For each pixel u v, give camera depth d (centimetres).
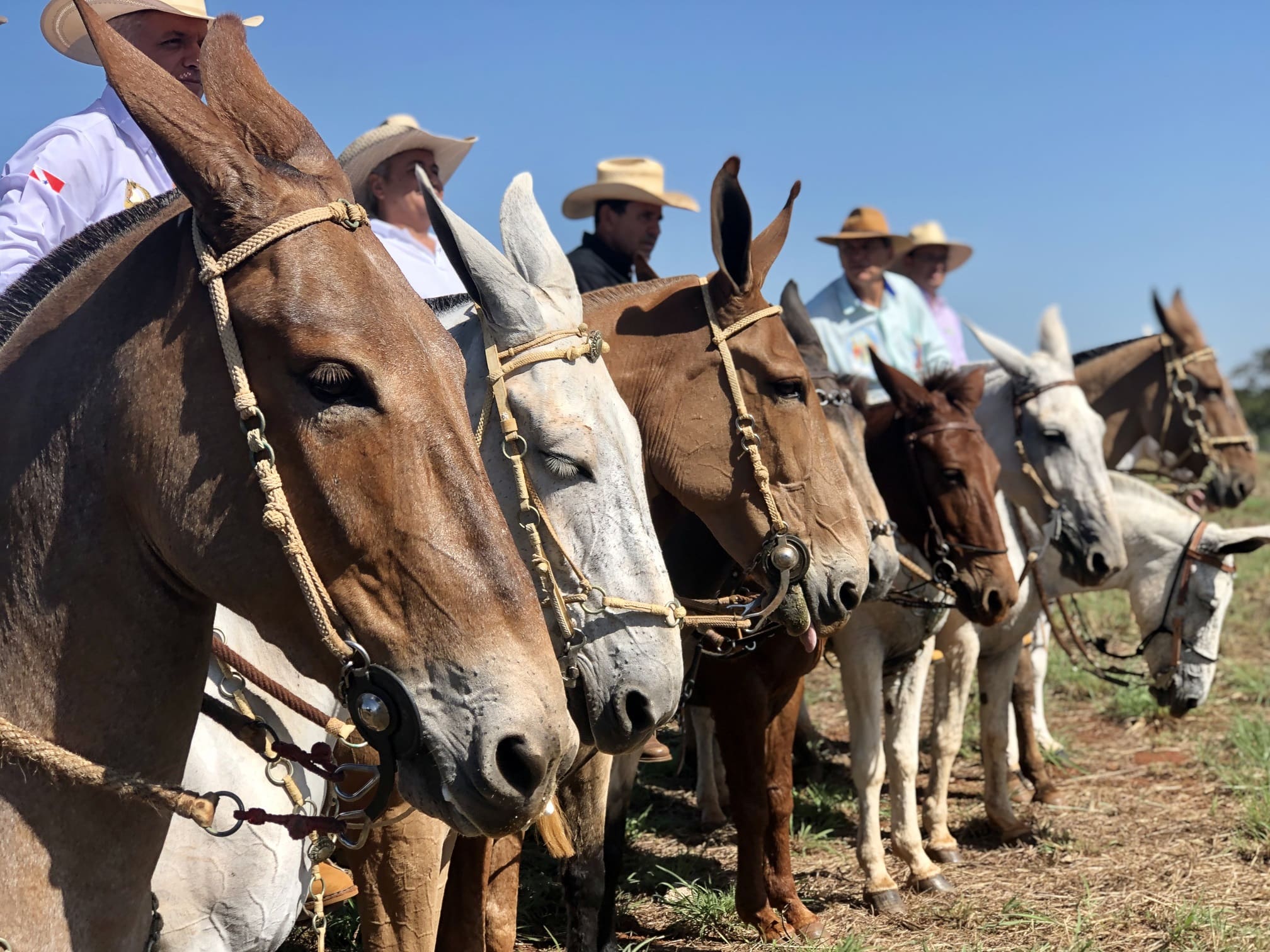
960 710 530
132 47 143
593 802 373
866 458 477
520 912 456
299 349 138
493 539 144
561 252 284
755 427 326
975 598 468
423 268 414
